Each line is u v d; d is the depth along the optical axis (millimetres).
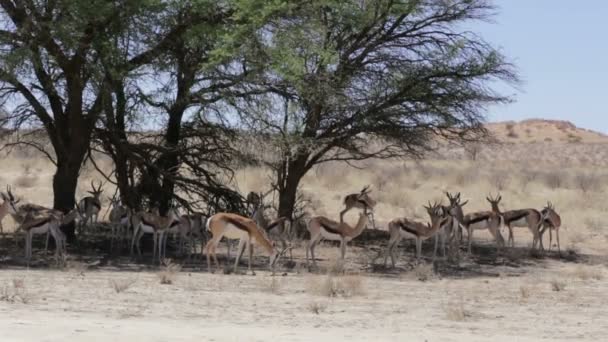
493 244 43688
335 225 33156
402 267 34969
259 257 36375
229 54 32844
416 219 53375
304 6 35031
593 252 41781
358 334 17172
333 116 40094
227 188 40156
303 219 47344
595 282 30734
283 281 28328
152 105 36375
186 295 23516
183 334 15859
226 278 28734
